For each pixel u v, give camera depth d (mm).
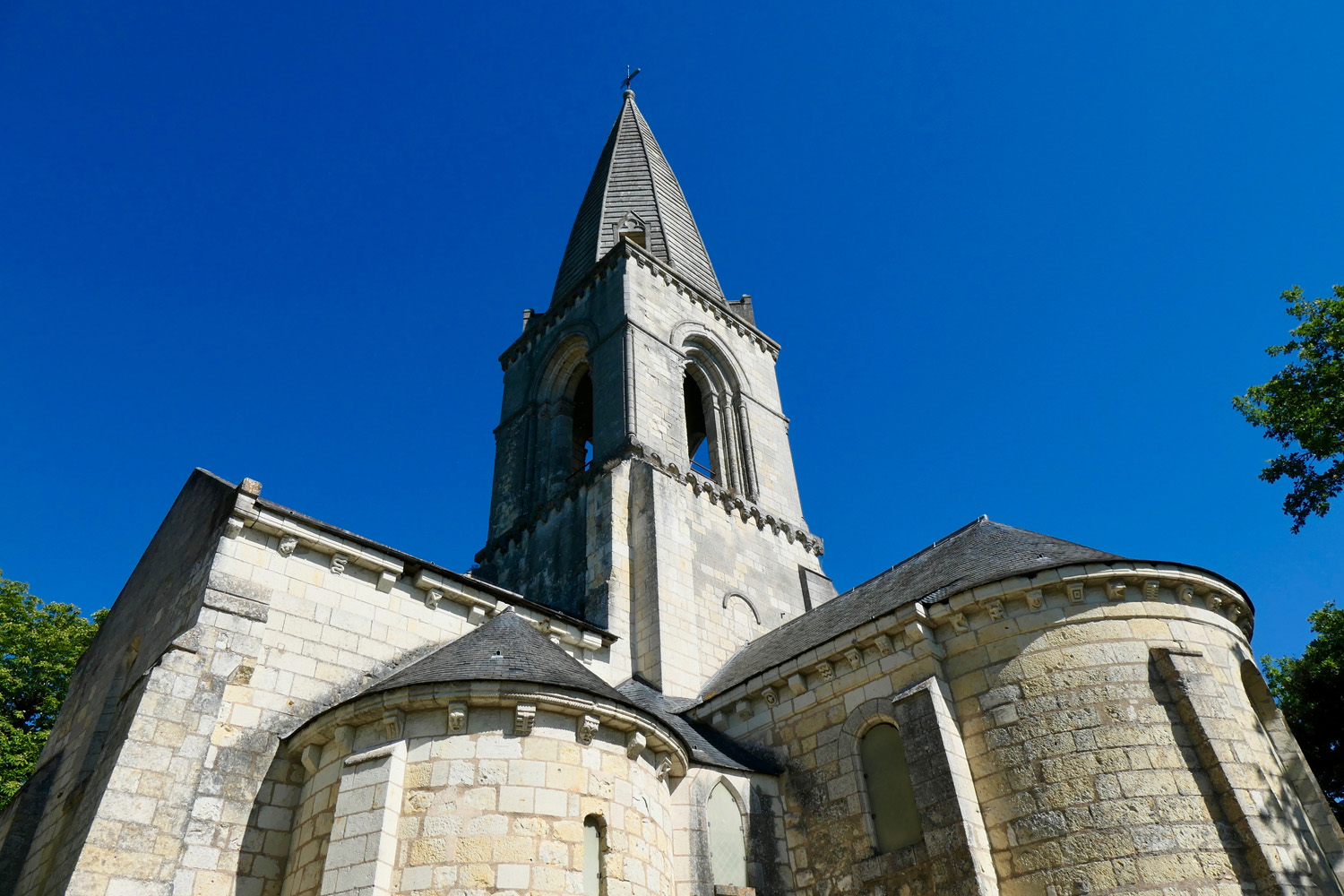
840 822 17109
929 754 15883
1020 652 16406
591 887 13516
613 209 42906
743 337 39031
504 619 18078
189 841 14055
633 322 33219
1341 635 28500
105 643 22469
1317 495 22406
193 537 19094
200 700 15281
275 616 17078
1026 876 14625
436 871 12617
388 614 18953
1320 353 22625
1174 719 15352
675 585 26203
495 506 34625
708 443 35312
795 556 32156
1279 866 13852
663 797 16109
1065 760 15133
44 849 17531
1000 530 21250
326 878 12750
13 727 29406
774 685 19750
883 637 17984
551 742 14172
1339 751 27656
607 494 28047
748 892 16406
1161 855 13898
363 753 13938
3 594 32000
